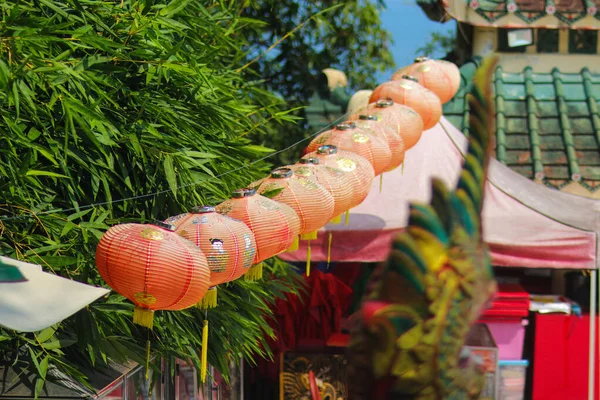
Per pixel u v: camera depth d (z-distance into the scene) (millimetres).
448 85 6125
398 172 6695
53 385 3434
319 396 6613
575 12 8648
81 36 3580
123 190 4352
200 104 4527
